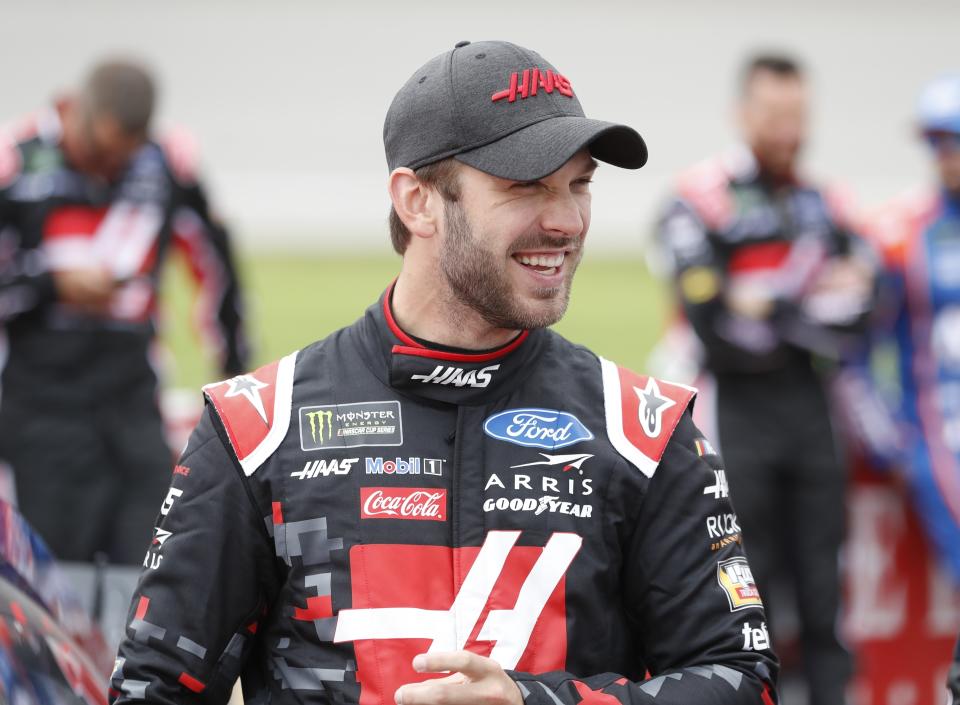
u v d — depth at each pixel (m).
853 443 16.67
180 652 6.45
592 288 43.78
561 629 6.38
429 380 6.61
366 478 6.50
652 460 6.61
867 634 16.67
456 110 6.41
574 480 6.55
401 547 6.42
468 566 6.40
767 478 15.77
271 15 68.12
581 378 6.82
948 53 70.12
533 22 70.31
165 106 64.06
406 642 6.29
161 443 16.28
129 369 16.11
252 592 6.59
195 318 17.55
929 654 16.83
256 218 56.12
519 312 6.43
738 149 16.34
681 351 16.48
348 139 63.66
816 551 15.89
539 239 6.38
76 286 15.43
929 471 16.47
